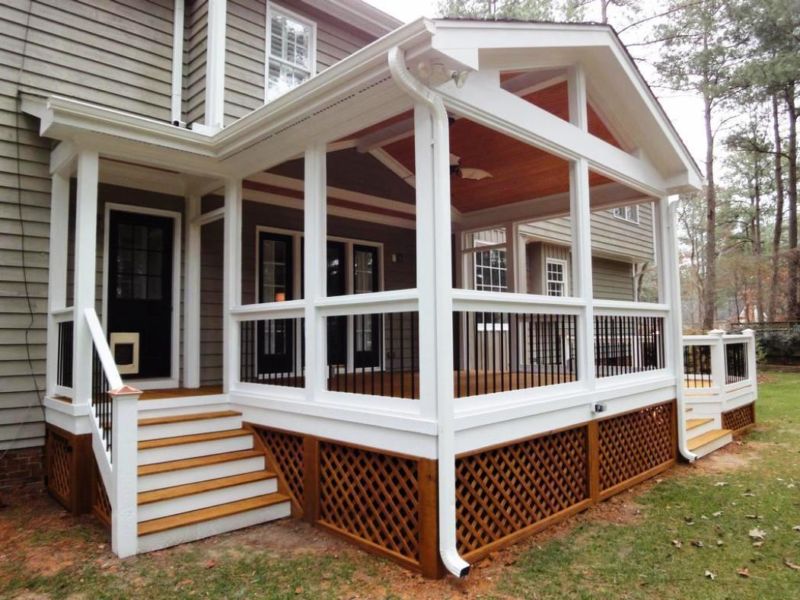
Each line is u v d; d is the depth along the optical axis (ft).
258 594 10.09
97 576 10.78
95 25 18.72
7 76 16.83
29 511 14.61
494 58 13.23
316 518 13.46
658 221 20.81
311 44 23.84
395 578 10.73
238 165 16.81
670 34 50.26
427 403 11.05
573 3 47.65
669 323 20.35
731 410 23.85
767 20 47.78
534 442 13.62
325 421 13.39
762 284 77.20
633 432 17.69
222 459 14.40
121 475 11.68
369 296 12.49
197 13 21.27
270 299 22.03
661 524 13.71
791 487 16.55
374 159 23.49
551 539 12.77
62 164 15.88
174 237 19.88
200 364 19.84
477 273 33.24
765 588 10.38
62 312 15.65
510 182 21.93
